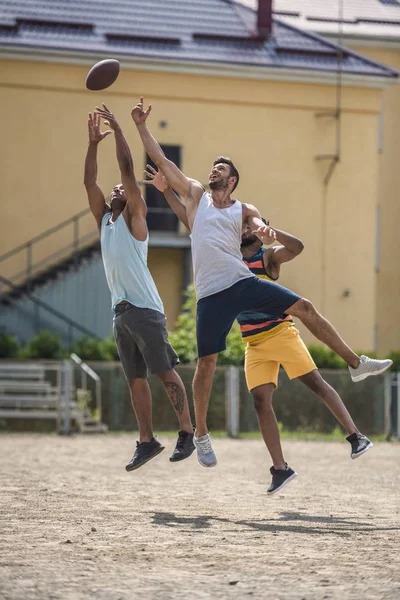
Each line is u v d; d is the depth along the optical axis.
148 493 23.89
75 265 62.94
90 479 27.62
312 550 15.16
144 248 20.45
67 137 65.88
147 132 20.17
